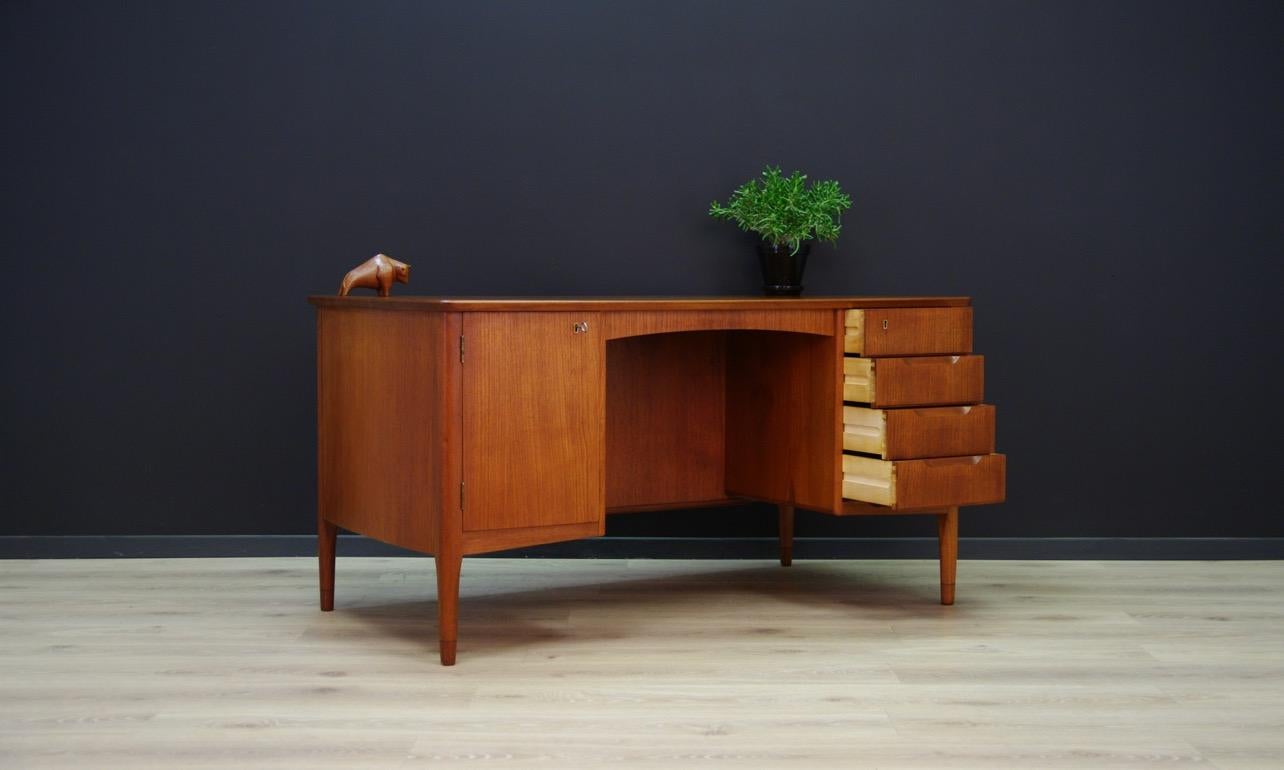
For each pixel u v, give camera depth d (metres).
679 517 3.89
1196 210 3.91
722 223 3.85
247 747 2.22
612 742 2.26
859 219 3.88
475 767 2.13
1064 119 3.89
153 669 2.67
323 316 3.17
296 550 3.82
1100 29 3.89
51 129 3.73
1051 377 3.91
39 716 2.37
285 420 3.81
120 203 3.75
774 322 3.06
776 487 3.39
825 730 2.32
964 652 2.84
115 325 3.77
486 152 3.80
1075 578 3.64
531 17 3.79
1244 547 3.91
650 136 3.83
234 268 3.78
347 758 2.17
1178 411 3.91
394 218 3.79
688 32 3.82
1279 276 3.92
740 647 2.87
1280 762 2.18
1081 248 3.91
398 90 3.78
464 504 2.70
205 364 3.79
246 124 3.76
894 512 3.22
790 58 3.84
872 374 3.10
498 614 3.17
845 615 3.18
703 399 3.52
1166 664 2.75
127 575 3.56
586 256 3.83
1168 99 3.91
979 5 3.87
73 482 3.78
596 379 2.85
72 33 3.72
